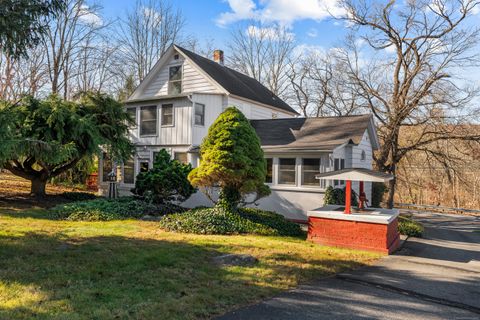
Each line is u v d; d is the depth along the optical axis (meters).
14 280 4.58
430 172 21.83
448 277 5.93
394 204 25.19
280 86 33.81
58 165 14.38
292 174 12.62
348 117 14.86
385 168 17.78
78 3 23.20
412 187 25.50
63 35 22.56
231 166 9.28
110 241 7.23
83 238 7.41
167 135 15.88
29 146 10.95
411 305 4.48
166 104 15.98
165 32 32.75
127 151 14.77
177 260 5.97
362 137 13.36
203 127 15.70
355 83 18.00
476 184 24.95
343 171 8.33
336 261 6.59
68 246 6.63
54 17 7.97
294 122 15.74
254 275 5.36
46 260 5.59
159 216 11.38
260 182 9.70
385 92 18.17
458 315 4.20
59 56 22.41
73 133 12.63
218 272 5.43
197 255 6.39
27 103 12.40
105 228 8.86
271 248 7.30
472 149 16.58
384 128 19.38
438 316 4.14
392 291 5.04
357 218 8.05
